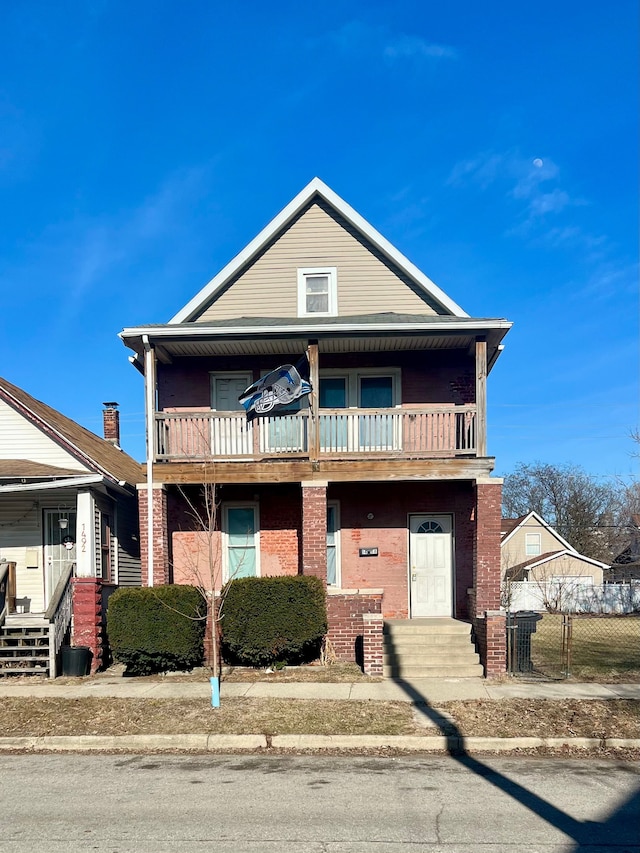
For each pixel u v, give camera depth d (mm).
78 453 13328
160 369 13688
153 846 4660
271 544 13336
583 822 5086
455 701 8664
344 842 4711
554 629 18016
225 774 6328
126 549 15281
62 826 5055
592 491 46375
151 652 10461
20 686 10125
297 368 13133
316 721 7781
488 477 11508
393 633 11352
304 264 14102
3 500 14039
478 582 11195
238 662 11250
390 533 13312
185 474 11922
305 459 12289
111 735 7430
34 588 13812
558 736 7195
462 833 4871
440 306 13789
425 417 12648
